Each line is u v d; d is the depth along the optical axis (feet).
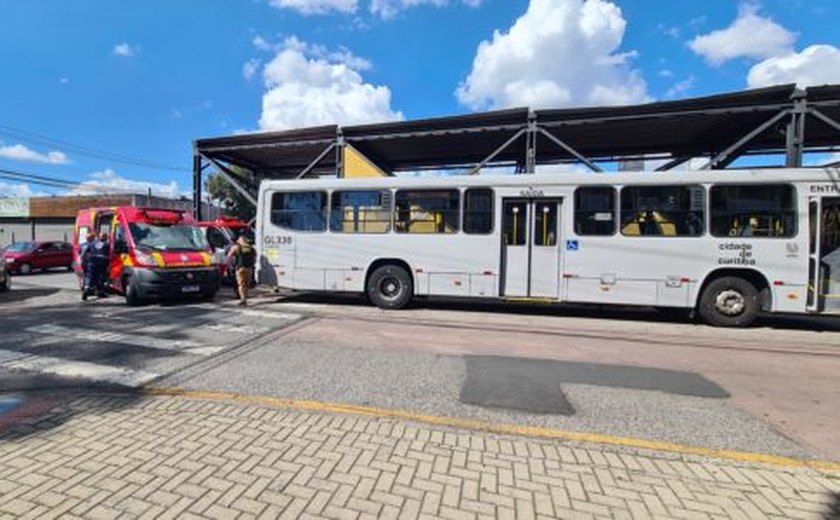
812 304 29.78
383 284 37.17
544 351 23.76
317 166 71.36
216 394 16.76
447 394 17.10
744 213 30.83
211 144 59.36
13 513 9.42
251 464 11.56
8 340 25.11
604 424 14.64
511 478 11.15
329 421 14.35
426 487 10.67
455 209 35.73
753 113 42.73
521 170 64.80
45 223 138.31
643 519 9.61
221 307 36.99
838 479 11.37
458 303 40.50
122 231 39.60
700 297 31.63
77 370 19.67
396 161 66.33
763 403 16.66
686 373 20.12
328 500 10.08
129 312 34.12
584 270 33.27
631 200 32.53
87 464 11.48
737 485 11.01
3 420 14.24
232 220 60.49
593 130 49.96
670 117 43.93
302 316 33.12
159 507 9.72
